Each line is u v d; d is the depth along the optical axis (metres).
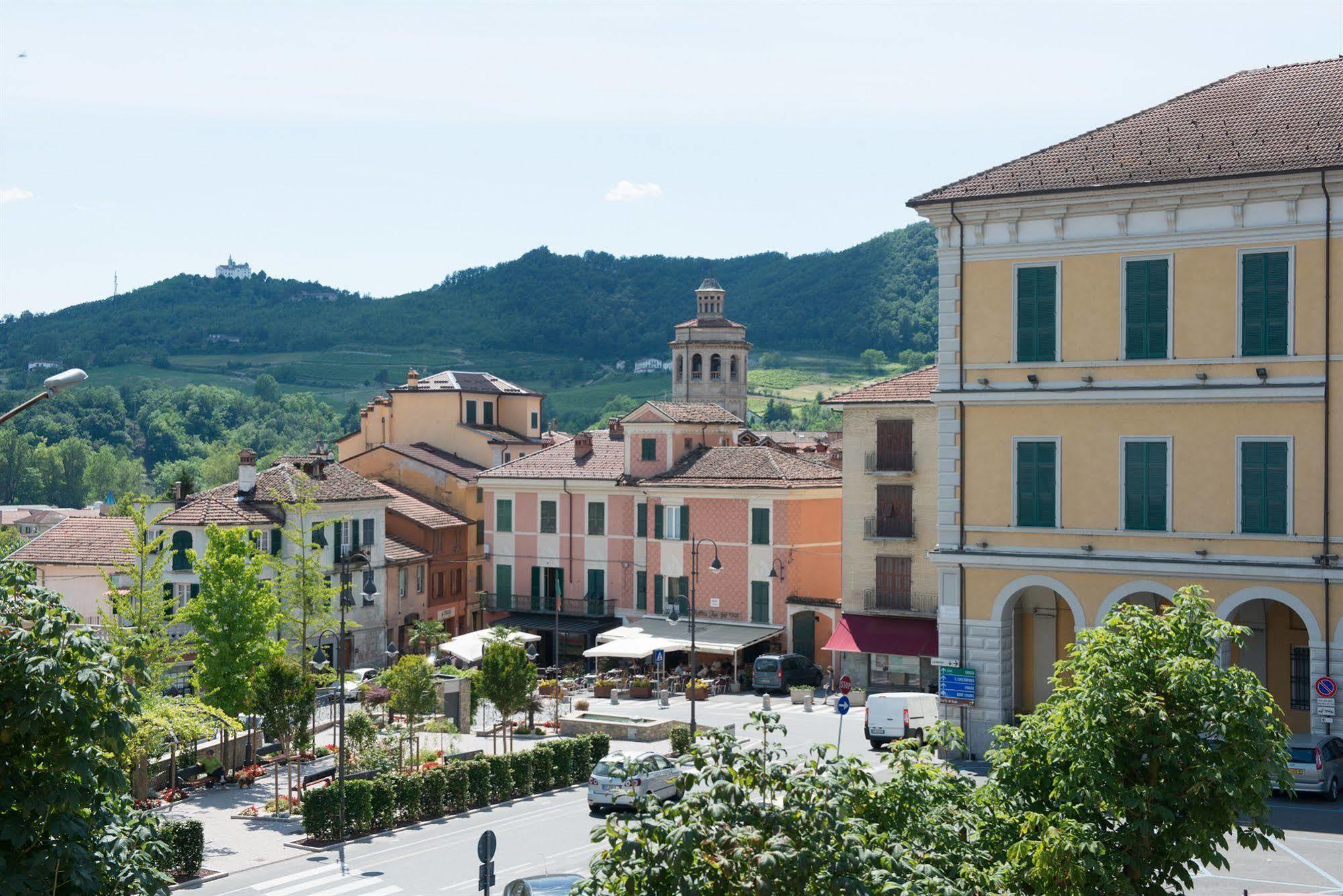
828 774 15.54
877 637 64.88
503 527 85.06
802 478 73.25
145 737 38.34
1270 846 20.70
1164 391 41.25
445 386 100.44
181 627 67.19
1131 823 20.20
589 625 79.31
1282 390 39.81
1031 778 21.02
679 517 76.06
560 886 29.23
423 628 77.62
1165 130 43.84
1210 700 20.17
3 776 15.12
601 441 86.12
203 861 35.97
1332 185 38.94
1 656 15.02
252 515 71.44
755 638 71.31
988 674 44.22
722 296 132.38
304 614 59.38
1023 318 43.59
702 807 14.53
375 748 44.62
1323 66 44.66
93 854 15.52
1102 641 21.19
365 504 77.50
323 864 35.78
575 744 46.75
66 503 187.75
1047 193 42.56
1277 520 40.16
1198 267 41.06
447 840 38.50
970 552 44.16
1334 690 39.25
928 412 64.56
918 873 15.45
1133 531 42.00
